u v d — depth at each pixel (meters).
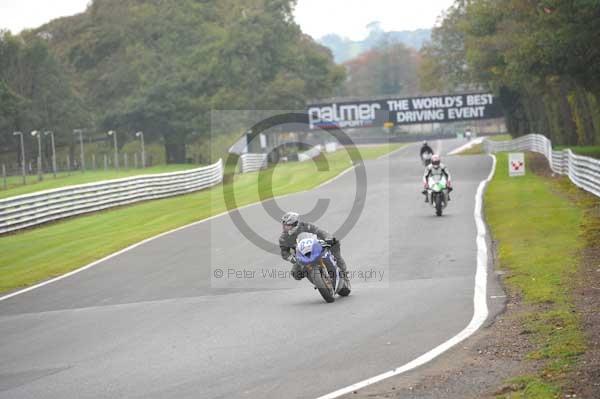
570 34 77.75
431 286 31.14
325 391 18.42
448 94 171.88
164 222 62.88
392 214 56.91
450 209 58.31
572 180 71.94
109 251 48.47
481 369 19.36
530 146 133.25
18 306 33.62
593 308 24.83
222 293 32.66
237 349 23.08
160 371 21.23
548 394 16.66
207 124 187.12
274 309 28.70
